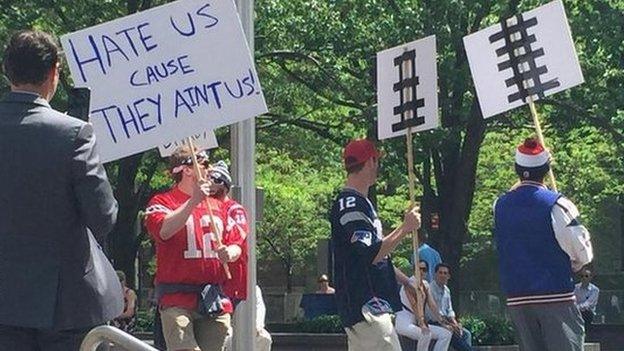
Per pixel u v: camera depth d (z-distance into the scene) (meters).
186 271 8.34
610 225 39.19
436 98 9.35
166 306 8.39
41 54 5.52
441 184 26.23
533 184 8.79
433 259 17.11
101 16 23.66
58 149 5.40
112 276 5.67
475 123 25.30
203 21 8.07
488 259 42.22
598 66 24.06
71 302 5.44
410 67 9.45
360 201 8.06
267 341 10.79
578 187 34.25
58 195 5.41
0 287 5.41
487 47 10.23
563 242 8.59
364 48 24.20
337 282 8.11
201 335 8.58
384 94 9.59
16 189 5.41
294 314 40.56
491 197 35.88
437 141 23.59
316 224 43.50
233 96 8.09
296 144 30.12
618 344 32.69
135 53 8.02
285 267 51.81
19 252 5.41
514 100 10.15
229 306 8.58
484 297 35.78
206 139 9.50
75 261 5.46
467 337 17.75
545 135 27.17
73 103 6.39
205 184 7.96
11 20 22.28
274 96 27.41
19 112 5.48
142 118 8.02
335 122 28.05
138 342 5.22
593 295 26.34
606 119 24.58
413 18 23.33
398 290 8.23
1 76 21.64
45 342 5.53
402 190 30.78
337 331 22.23
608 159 32.69
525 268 8.67
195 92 8.06
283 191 35.81
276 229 43.97
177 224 8.02
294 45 25.36
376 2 24.00
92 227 5.41
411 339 15.88
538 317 8.70
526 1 23.86
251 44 9.74
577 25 23.17
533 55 10.07
